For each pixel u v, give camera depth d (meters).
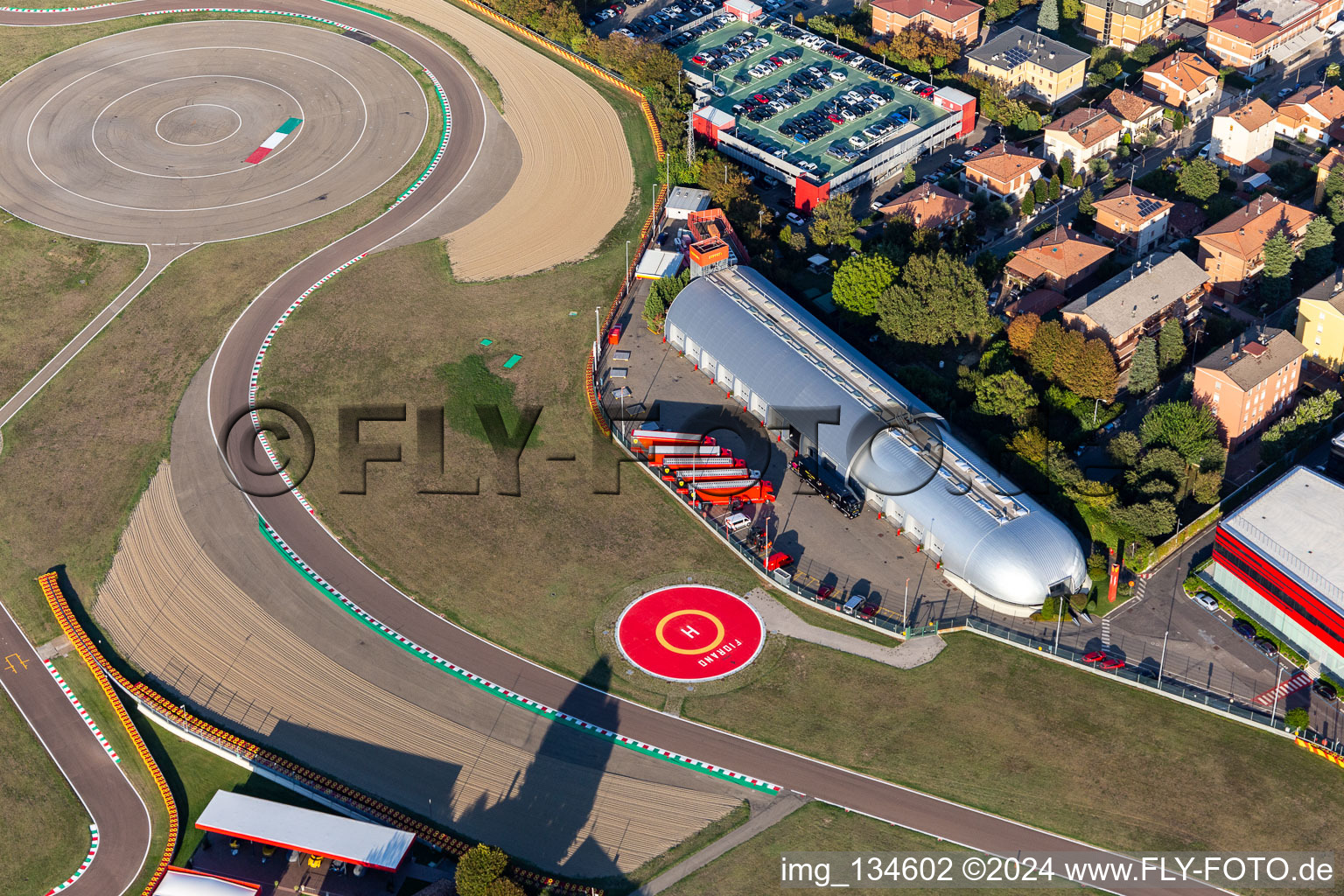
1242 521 176.12
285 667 174.12
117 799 159.75
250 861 151.62
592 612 180.25
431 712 168.00
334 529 193.50
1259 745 160.50
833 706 166.75
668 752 162.38
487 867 142.75
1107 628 175.75
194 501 198.62
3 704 171.12
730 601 180.75
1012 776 158.00
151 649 177.12
